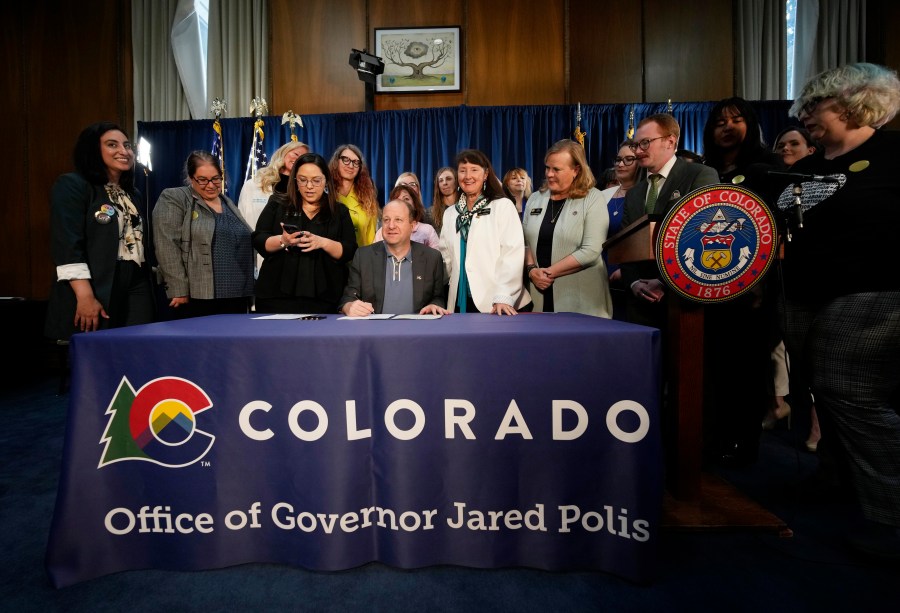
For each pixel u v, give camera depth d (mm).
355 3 4781
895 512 1220
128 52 4840
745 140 1969
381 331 1197
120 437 1171
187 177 2359
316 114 4699
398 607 1073
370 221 2732
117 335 1170
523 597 1104
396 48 4762
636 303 2004
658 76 4727
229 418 1171
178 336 1164
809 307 1418
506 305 1721
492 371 1152
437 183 2934
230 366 1161
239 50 4801
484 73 4754
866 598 1099
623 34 4715
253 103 4535
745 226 1297
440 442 1167
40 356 4371
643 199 1934
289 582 1162
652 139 1842
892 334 1203
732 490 1608
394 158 4652
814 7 4629
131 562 1203
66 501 1142
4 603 1093
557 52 4730
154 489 1181
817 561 1250
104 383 1163
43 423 2752
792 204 1386
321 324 1363
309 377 1155
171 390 1165
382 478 1179
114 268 2035
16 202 4797
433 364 1154
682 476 1475
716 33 4707
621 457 1144
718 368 1972
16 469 2020
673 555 1278
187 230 2172
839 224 1277
